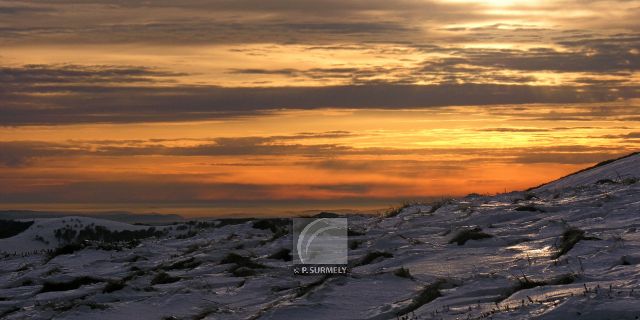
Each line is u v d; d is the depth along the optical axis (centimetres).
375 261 1792
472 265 1595
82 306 1502
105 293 1695
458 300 1270
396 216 2716
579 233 1667
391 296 1387
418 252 1808
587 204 2233
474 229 2005
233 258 2017
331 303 1353
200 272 1920
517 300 1191
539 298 1167
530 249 1694
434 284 1407
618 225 1838
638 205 2059
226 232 2877
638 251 1462
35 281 2045
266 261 2005
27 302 1709
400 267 1633
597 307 1030
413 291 1401
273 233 2720
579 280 1266
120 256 2492
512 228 2027
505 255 1664
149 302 1545
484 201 2727
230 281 1738
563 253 1558
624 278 1238
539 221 2056
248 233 2777
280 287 1622
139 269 2125
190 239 2830
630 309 1011
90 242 2730
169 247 2667
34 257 2788
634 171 3009
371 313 1283
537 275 1380
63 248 2661
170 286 1745
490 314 1120
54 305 1564
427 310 1239
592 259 1437
